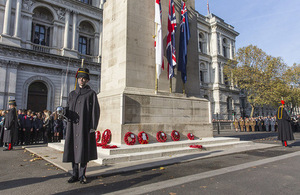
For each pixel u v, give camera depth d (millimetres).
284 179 4535
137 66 9156
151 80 9547
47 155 7270
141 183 4266
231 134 21312
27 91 25172
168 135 9102
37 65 25875
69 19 29781
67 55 28469
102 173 4852
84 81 4574
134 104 8328
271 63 31438
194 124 10188
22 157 7352
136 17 9500
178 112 9742
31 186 4086
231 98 49500
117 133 7992
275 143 11867
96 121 4359
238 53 34062
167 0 10984
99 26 33000
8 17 24469
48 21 28734
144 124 8398
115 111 8352
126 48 8945
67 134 4273
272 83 31391
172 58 9891
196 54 12141
